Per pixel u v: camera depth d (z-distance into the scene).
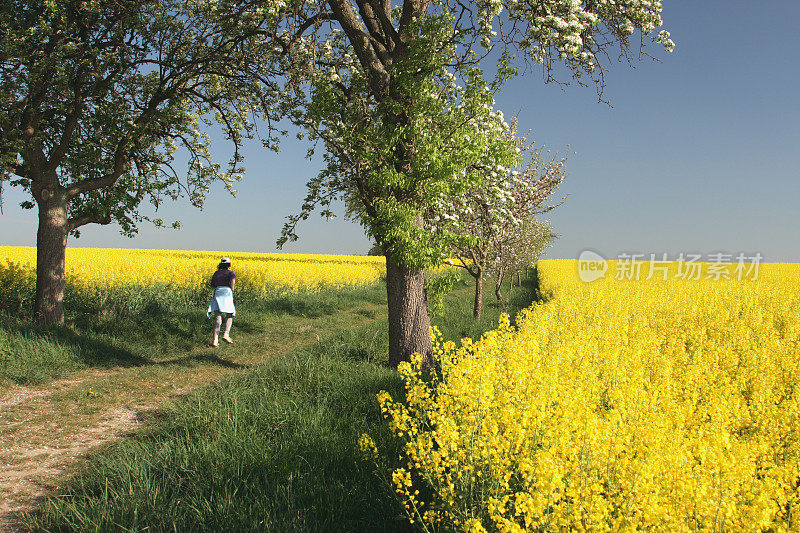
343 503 3.81
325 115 8.98
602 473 2.90
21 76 9.94
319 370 7.66
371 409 6.04
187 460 4.48
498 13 7.91
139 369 9.20
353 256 63.66
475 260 15.68
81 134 12.27
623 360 6.55
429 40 8.27
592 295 16.66
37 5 10.16
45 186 11.14
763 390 5.61
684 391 5.52
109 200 12.20
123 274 18.83
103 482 4.38
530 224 19.19
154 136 12.73
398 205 8.41
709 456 2.92
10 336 9.16
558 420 3.37
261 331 13.85
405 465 4.18
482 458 3.14
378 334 12.16
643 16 9.32
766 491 2.85
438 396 3.81
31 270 15.46
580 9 8.23
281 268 27.42
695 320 11.93
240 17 9.79
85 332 11.05
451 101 8.94
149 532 3.52
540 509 2.41
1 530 3.76
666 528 2.48
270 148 12.30
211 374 9.09
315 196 9.34
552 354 5.58
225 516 3.58
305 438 4.93
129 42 11.14
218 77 11.84
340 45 10.32
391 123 8.77
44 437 5.77
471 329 13.27
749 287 19.41
